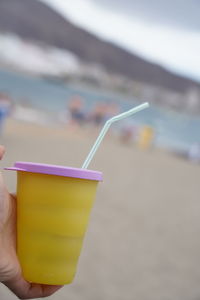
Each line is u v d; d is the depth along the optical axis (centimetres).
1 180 104
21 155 926
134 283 411
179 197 878
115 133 1939
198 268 486
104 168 1037
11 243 107
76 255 106
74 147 1266
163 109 3544
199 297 408
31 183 101
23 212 103
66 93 3228
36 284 113
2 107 1155
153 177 1062
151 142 1861
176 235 599
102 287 386
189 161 1697
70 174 99
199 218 725
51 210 101
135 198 780
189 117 3525
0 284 353
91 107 3050
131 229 582
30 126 1587
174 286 424
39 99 2666
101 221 590
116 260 459
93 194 106
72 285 378
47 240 102
